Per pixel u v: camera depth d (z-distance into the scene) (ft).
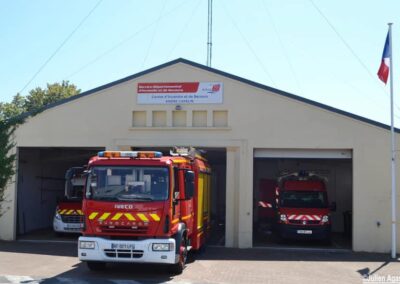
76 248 56.65
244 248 59.06
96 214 38.14
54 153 78.23
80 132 62.95
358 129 58.70
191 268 44.11
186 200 43.11
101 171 39.06
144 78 62.44
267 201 90.02
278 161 88.53
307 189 68.49
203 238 53.62
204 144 60.95
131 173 38.88
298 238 63.72
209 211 59.82
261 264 47.67
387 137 58.23
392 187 54.03
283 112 59.93
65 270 42.22
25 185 73.97
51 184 83.56
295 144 59.41
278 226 66.59
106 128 62.54
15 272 40.91
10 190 64.08
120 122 62.39
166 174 38.75
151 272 41.65
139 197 38.22
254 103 60.49
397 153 57.82
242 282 38.50
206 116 61.36
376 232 57.57
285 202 67.82
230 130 60.59
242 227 59.52
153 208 37.88
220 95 61.00
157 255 37.14
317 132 59.21
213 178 98.32
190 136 61.21
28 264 45.09
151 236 37.65
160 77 62.18
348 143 58.65
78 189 65.67
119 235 37.83
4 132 64.13
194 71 61.72
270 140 59.88
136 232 37.65
